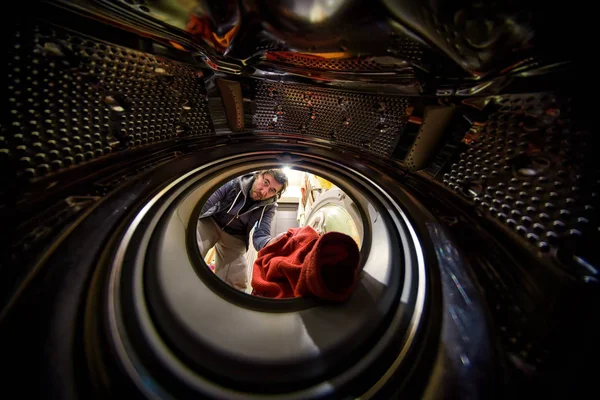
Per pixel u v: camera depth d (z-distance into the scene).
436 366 0.52
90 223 0.68
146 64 0.86
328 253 0.73
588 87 0.58
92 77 0.78
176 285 0.63
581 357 0.49
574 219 0.62
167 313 0.56
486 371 0.51
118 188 0.82
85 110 0.79
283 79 1.08
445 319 0.60
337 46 0.80
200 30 0.77
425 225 0.86
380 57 0.81
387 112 1.09
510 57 0.61
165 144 1.09
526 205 0.72
